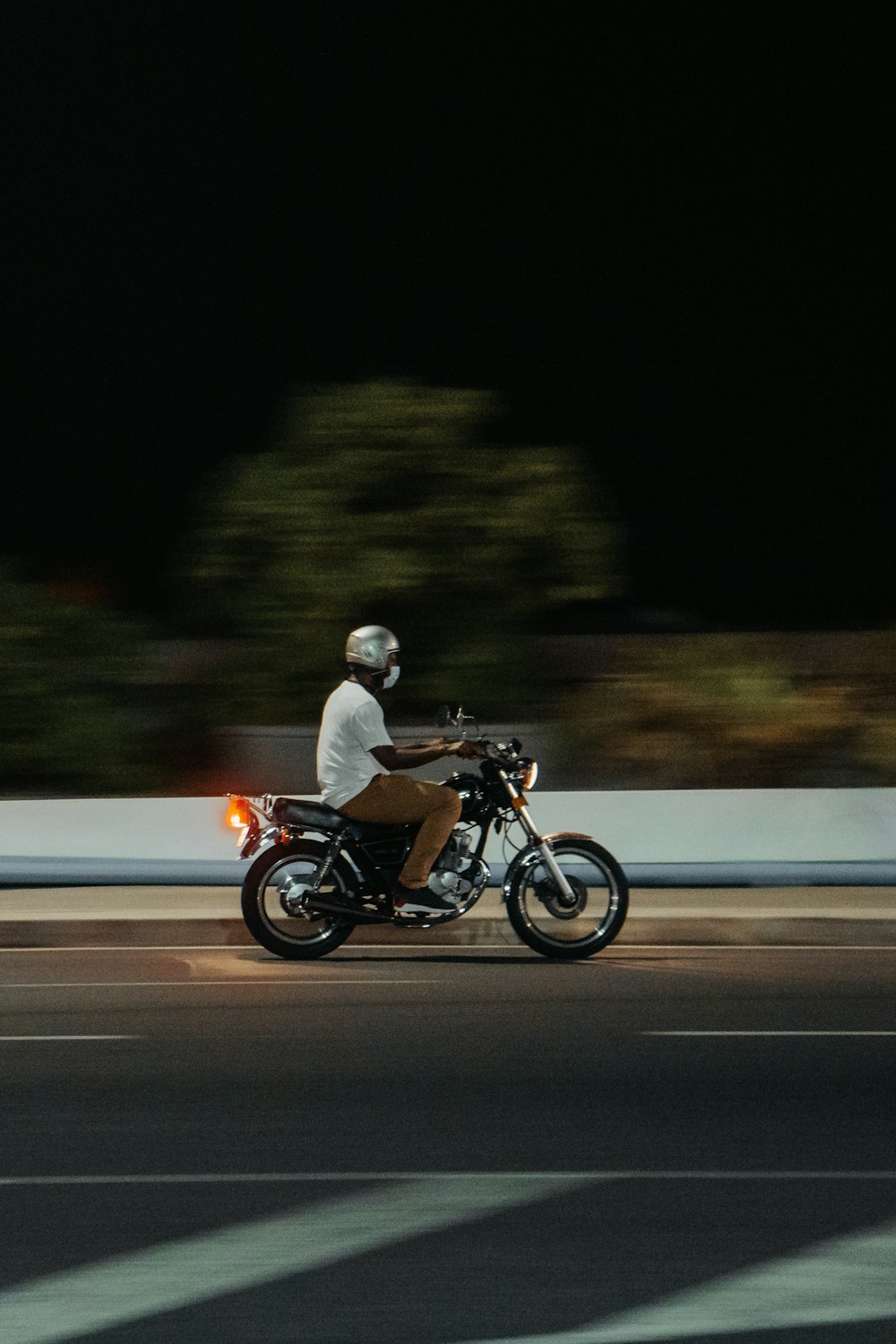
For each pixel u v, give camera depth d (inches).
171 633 800.9
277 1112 321.1
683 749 702.5
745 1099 330.0
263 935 475.2
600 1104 327.0
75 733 738.2
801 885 608.4
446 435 753.6
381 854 471.5
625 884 482.0
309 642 743.1
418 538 747.4
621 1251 246.2
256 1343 215.0
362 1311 224.7
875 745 698.2
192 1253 246.2
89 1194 272.7
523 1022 398.0
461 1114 319.6
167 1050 371.2
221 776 727.1
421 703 748.6
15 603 752.3
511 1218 260.2
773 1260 242.8
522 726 700.0
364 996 430.0
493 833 601.9
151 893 582.9
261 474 754.2
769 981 452.1
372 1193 272.7
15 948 521.7
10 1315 223.5
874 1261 242.4
